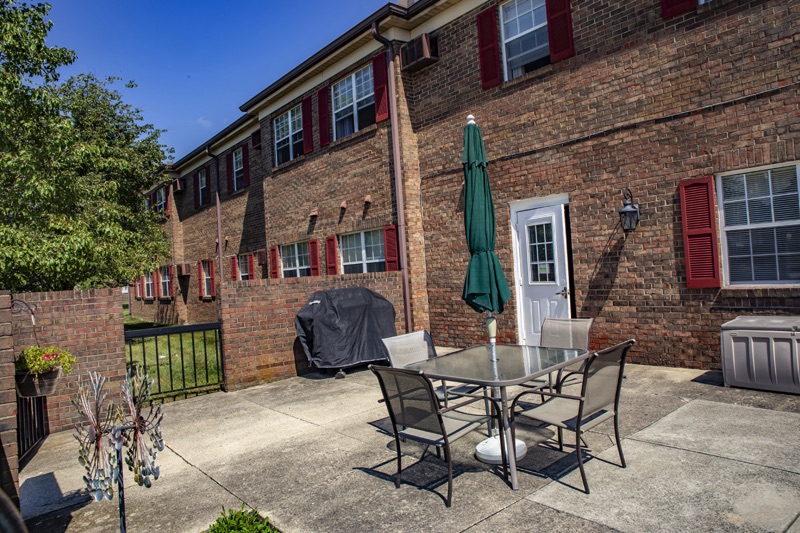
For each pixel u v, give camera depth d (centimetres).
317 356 826
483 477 415
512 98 892
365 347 858
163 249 1505
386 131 1088
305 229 1352
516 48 902
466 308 984
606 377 392
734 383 586
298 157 1362
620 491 369
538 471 416
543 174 848
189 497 423
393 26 1055
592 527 324
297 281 881
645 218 727
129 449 364
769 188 631
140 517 393
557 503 360
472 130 596
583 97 794
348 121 1219
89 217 916
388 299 1016
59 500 434
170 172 2270
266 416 643
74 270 809
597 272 782
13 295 625
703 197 668
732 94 645
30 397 536
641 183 730
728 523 315
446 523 345
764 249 637
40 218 785
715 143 659
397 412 404
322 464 471
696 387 605
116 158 1322
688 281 681
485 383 388
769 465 388
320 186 1293
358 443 520
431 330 1053
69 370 550
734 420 488
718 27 654
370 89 1149
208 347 1341
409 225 1046
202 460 506
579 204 801
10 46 737
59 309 643
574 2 802
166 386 859
